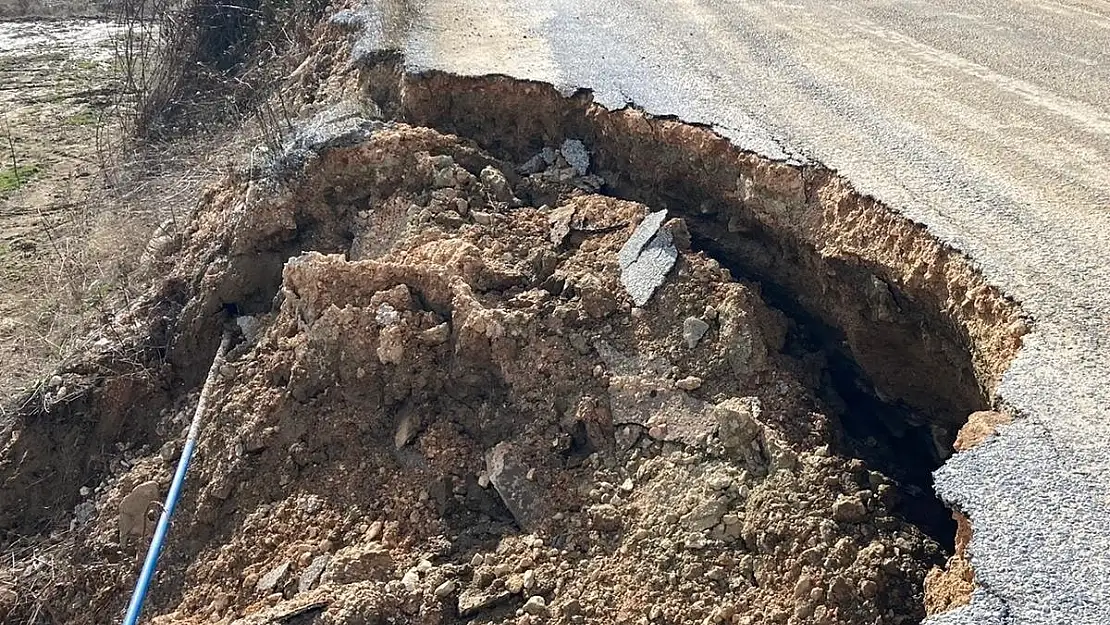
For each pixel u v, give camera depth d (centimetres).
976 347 383
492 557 407
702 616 354
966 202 444
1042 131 526
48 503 545
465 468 447
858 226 453
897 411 475
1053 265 395
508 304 479
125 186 815
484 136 615
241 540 446
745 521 375
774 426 410
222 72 960
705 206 537
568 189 565
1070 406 325
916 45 688
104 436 558
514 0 812
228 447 479
